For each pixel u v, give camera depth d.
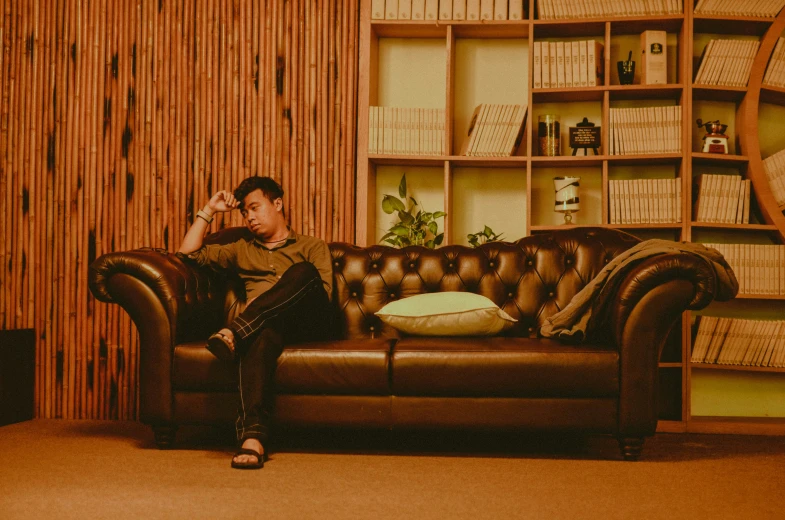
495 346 2.53
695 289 2.45
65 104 3.69
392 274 3.10
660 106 3.74
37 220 3.68
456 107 3.89
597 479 2.20
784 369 3.38
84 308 3.64
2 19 3.71
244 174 3.68
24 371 3.49
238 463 2.29
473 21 3.64
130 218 3.67
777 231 3.50
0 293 3.66
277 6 3.71
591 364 2.46
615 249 3.01
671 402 3.57
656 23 3.60
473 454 2.61
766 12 3.58
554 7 3.61
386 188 3.89
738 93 3.63
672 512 1.82
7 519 1.71
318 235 3.68
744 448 2.85
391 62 3.91
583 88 3.56
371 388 2.51
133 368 3.60
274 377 2.51
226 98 3.70
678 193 3.46
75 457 2.47
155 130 3.68
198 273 2.85
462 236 3.85
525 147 3.82
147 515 1.74
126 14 3.70
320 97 3.69
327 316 2.84
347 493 1.99
